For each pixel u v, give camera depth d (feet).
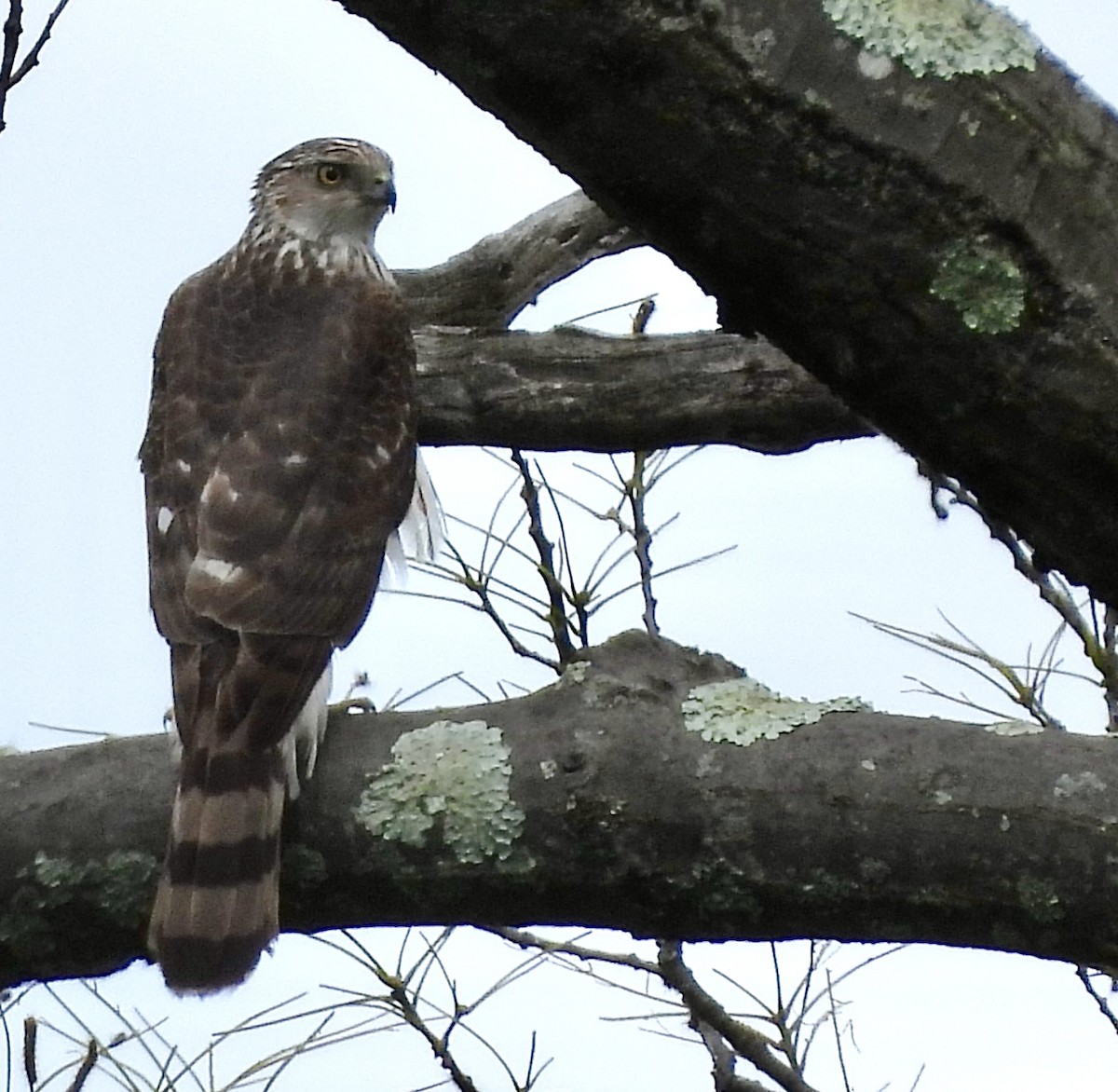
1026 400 16.71
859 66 15.93
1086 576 18.02
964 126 16.05
